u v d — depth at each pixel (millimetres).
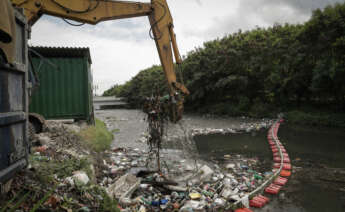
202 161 6184
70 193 2670
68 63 9258
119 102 60344
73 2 4988
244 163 6105
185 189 3986
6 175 2166
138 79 48719
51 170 3154
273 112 18469
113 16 5316
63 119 9148
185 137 9648
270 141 8984
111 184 4043
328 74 13500
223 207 3424
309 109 16969
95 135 7496
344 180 4848
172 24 5922
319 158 6594
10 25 1895
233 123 15508
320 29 14266
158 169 5047
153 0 5641
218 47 24141
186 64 26781
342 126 12789
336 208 3604
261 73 20031
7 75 2258
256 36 21625
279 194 4164
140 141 9078
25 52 2730
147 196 3742
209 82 23812
